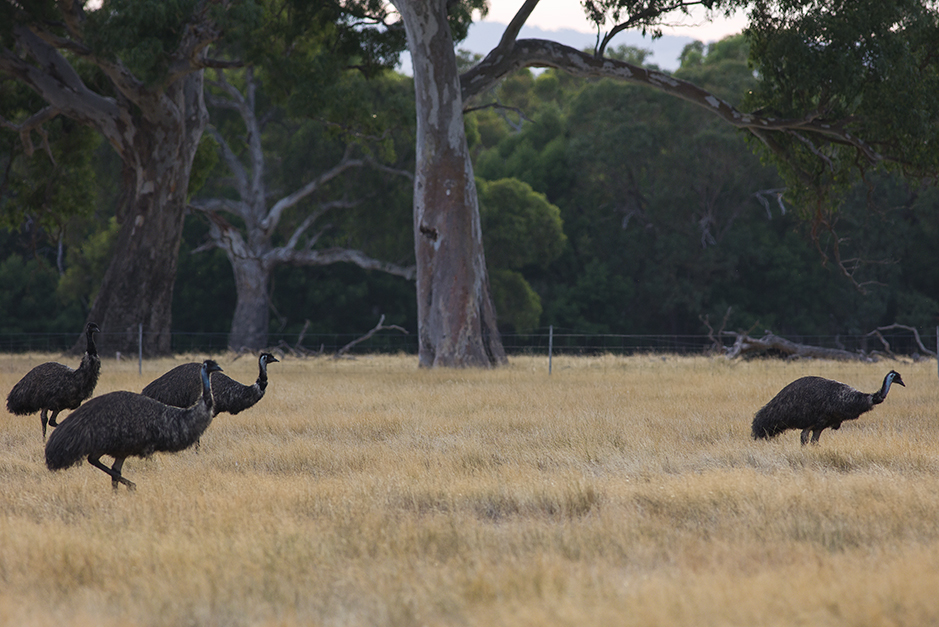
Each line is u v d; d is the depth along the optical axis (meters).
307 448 39.12
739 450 38.06
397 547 22.34
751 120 105.12
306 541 22.55
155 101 124.50
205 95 191.88
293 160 191.88
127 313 133.25
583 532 23.53
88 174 150.75
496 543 22.75
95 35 110.62
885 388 37.00
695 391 66.25
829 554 21.22
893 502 26.69
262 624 16.78
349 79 146.00
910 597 17.44
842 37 94.00
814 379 39.25
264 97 198.75
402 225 198.88
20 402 41.41
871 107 97.00
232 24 111.44
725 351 122.75
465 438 42.56
